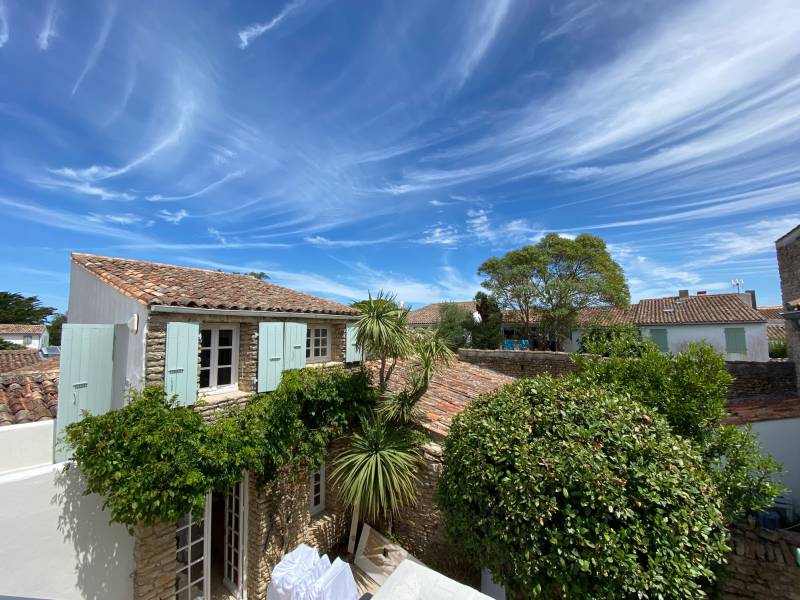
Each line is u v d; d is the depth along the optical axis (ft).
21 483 15.55
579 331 88.12
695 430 18.80
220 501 27.37
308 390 24.56
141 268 26.91
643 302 93.30
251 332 24.95
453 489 17.65
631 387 20.59
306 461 24.77
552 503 14.11
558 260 87.10
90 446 15.96
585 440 15.47
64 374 17.67
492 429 17.22
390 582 11.61
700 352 20.62
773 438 24.52
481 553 16.80
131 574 18.33
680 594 13.02
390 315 27.27
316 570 17.03
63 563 16.46
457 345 89.76
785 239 36.47
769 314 94.27
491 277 89.66
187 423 18.12
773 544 15.66
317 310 29.14
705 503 13.97
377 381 34.68
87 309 25.99
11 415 18.78
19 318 138.41
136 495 15.72
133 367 20.02
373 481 22.22
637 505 13.58
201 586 22.24
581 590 13.51
